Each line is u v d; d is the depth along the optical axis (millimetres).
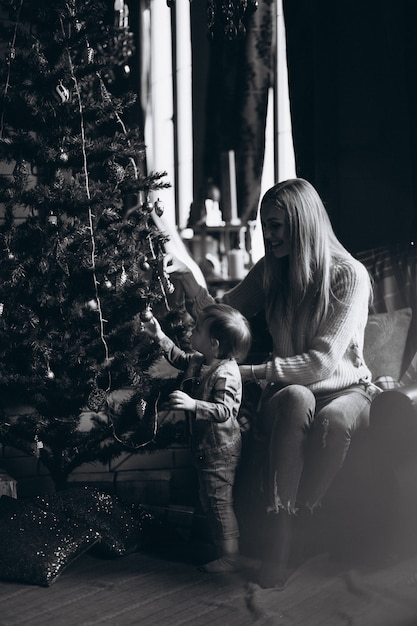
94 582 2658
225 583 2646
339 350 2787
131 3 5086
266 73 5125
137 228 3014
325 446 2695
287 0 3967
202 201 5320
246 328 2859
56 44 2871
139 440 3098
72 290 2912
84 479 3432
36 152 2883
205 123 5246
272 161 5242
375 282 3564
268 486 2768
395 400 2680
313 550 2893
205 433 2795
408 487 2779
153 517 3084
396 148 3779
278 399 2756
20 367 2904
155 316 3197
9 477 3162
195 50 5137
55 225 2865
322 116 3865
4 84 2887
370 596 2451
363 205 3861
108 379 3000
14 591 2574
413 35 3725
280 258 2959
